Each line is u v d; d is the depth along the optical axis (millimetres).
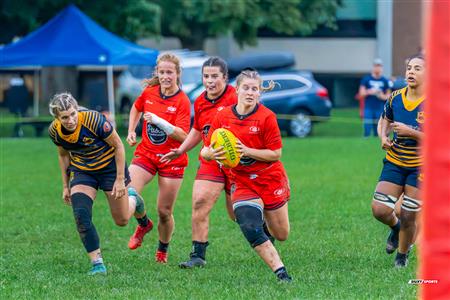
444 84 6324
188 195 27078
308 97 53656
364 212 23266
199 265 16125
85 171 15453
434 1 6227
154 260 17078
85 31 46469
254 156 13898
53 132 15102
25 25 60719
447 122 6359
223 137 13875
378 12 73625
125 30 60938
